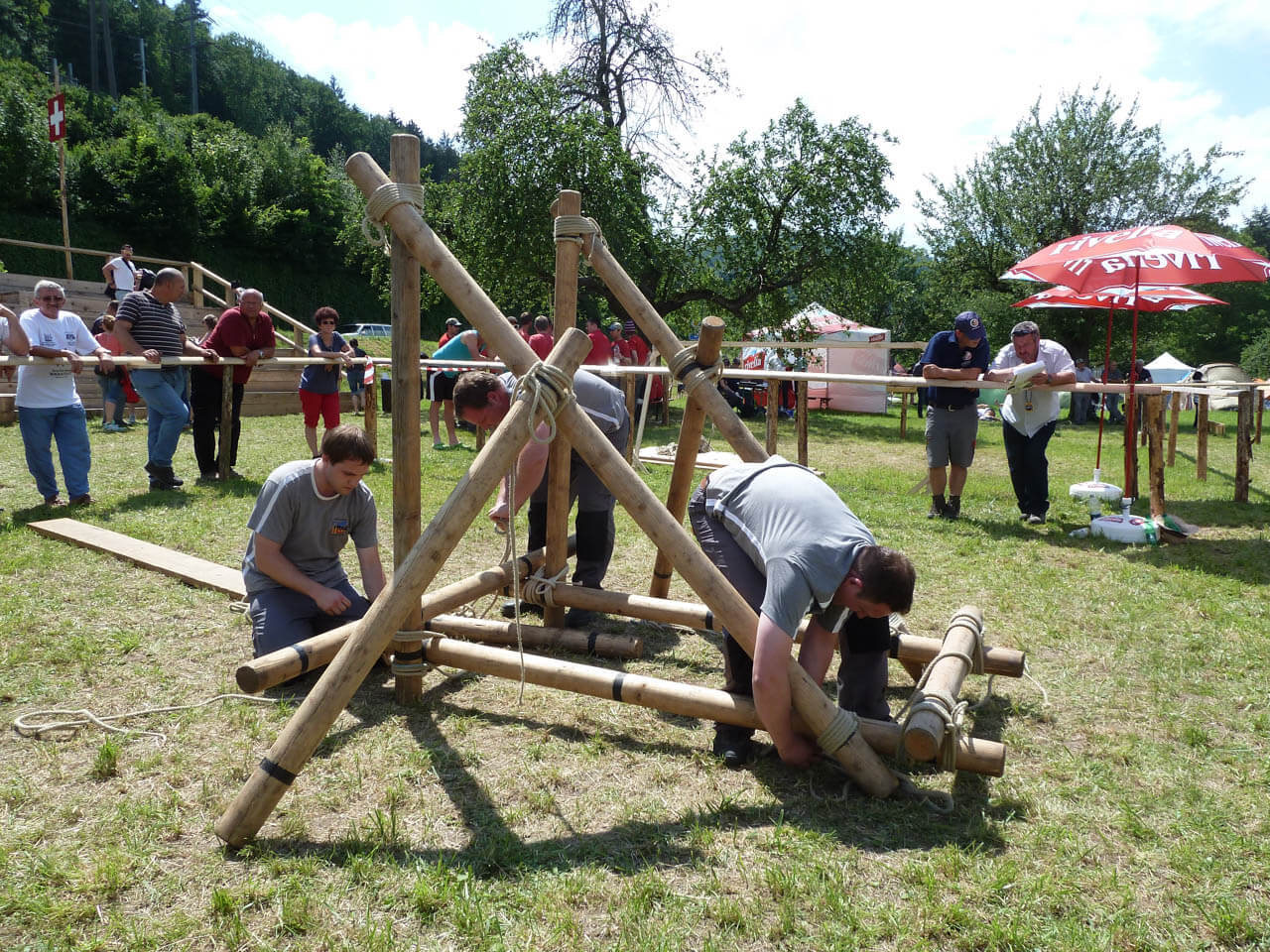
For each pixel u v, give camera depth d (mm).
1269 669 3861
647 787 2826
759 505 2885
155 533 5758
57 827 2492
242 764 2875
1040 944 2072
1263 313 50281
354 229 28547
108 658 3711
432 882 2256
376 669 3742
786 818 2635
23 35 62562
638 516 2863
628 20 21016
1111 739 3207
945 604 4824
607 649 3898
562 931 2080
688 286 20562
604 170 17609
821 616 2953
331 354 8523
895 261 20828
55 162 36844
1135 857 2453
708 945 2029
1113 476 10125
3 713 3195
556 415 2848
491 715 3324
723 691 3076
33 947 2002
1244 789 2850
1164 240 6285
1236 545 6320
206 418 7766
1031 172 25625
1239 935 2123
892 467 10836
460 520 2633
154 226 39750
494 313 2848
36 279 15898
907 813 2674
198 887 2252
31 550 5172
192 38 75125
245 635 4020
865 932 2094
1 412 11453
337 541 3715
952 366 7059
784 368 18938
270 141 47219
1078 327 24938
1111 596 4965
